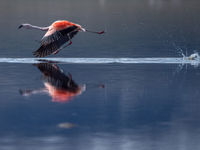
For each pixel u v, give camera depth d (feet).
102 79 79.82
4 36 142.00
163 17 199.82
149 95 69.87
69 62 95.40
